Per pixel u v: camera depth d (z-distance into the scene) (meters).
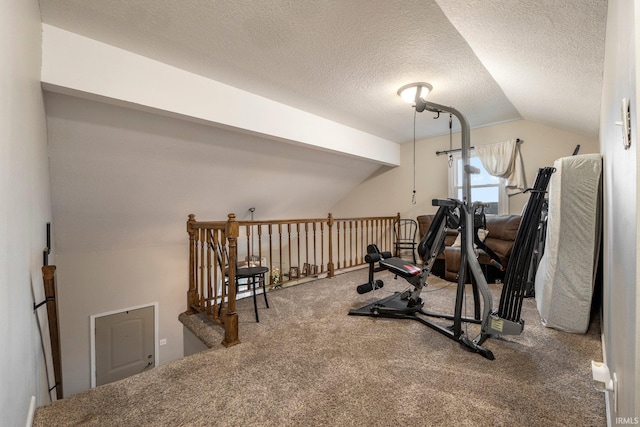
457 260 3.66
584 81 1.94
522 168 3.86
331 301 3.05
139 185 3.26
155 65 2.29
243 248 5.39
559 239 2.20
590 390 1.47
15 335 1.04
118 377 3.86
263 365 1.77
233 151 3.53
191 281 2.90
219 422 1.30
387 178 5.48
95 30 1.89
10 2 1.07
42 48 1.80
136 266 4.02
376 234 5.27
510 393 1.46
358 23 1.83
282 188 4.76
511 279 1.96
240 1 1.64
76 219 3.24
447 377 1.61
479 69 2.45
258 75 2.56
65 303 3.54
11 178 1.06
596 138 3.38
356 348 1.98
